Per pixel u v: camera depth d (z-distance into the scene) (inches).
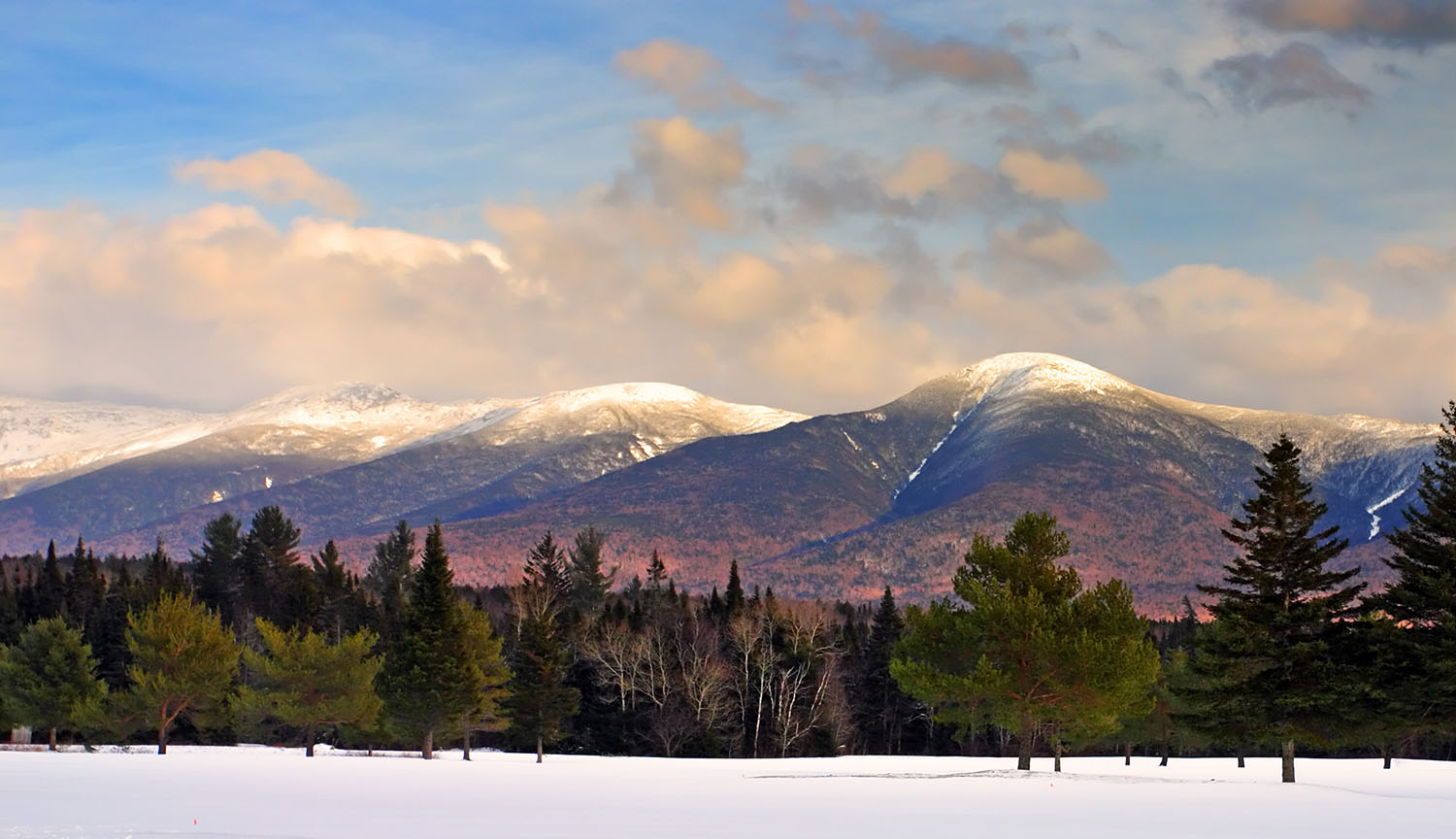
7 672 4239.7
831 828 1718.8
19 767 3024.1
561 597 7440.9
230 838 1504.7
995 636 3073.3
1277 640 3006.9
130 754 3978.8
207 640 4217.5
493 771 3344.0
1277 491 3070.9
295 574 7047.2
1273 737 3006.9
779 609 6284.5
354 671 4298.7
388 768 3403.1
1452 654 2876.5
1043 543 3289.9
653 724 5019.7
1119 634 3085.6
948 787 2684.5
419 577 4439.0
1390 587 3029.0
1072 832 1696.6
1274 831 1752.0
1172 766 4448.8
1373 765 4677.7
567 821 1806.1
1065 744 4279.0
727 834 1627.7
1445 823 1893.5
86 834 1536.7
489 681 4522.6
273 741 5093.5
